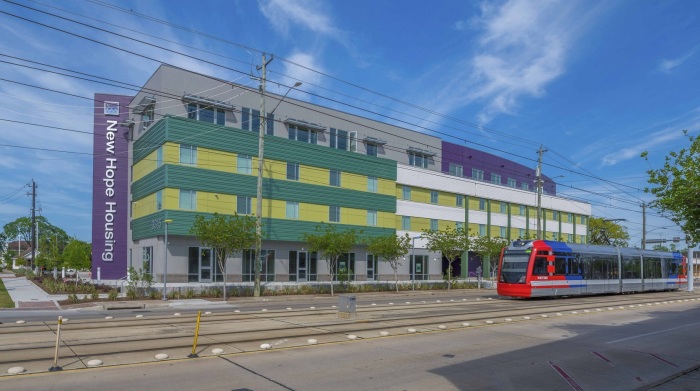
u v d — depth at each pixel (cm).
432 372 973
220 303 2698
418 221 5053
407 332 1452
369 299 3048
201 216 2969
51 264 4400
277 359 1044
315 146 4169
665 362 1154
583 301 2833
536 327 1638
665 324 1816
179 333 1353
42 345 1153
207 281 3572
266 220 3828
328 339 1301
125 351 1092
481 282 4794
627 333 1568
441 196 5309
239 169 3706
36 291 3525
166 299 2780
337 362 1035
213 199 3550
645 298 3216
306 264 4119
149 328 1448
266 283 3794
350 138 4347
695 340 1471
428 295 3538
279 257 3962
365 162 4534
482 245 4666
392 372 964
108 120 4325
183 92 3647
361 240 4034
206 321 1642
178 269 3438
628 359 1170
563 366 1066
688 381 978
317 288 3581
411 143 5294
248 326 1521
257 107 4019
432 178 5172
